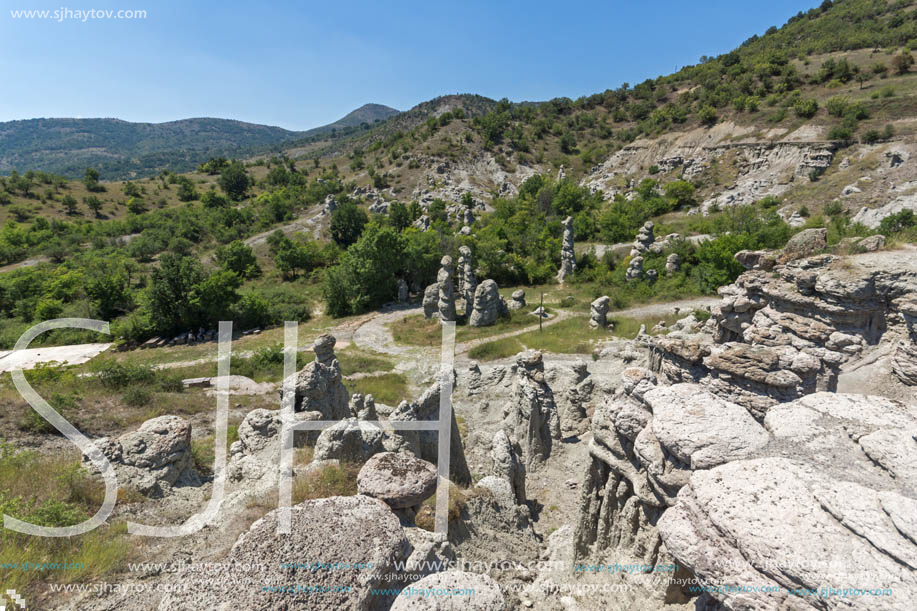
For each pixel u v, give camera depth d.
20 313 47.09
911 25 102.12
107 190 115.56
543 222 69.31
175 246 73.12
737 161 78.50
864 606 3.71
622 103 149.00
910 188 48.88
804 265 15.09
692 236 54.19
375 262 48.41
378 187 105.94
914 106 66.44
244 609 5.18
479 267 54.19
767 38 148.00
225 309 44.78
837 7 144.38
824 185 58.72
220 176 130.50
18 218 89.12
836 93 83.44
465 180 106.62
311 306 52.00
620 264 49.97
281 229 82.31
